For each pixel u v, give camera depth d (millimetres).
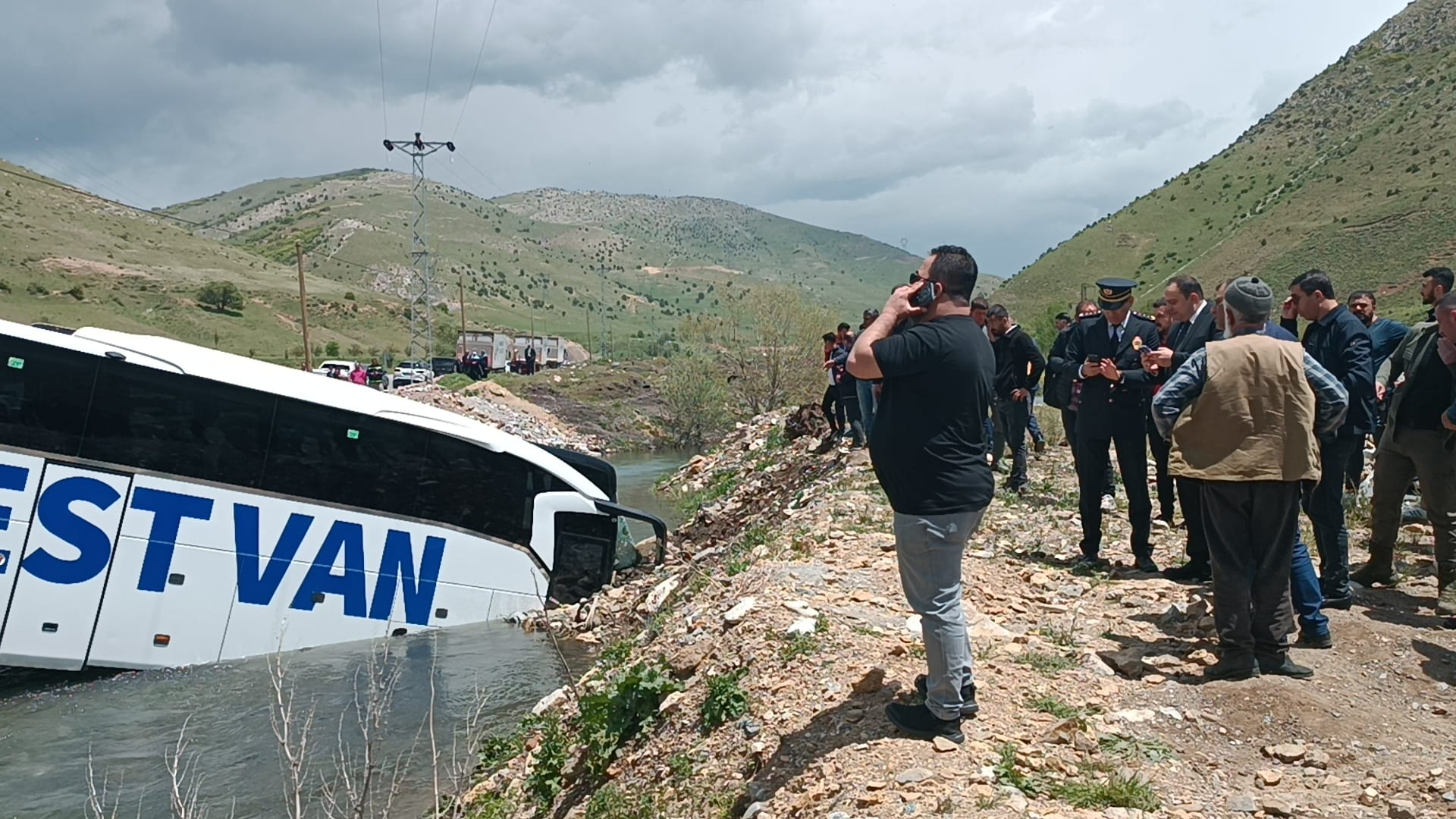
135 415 12609
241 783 9016
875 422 5391
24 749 9930
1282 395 6227
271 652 13109
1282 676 6355
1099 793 5004
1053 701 6141
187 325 117625
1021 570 9414
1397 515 8148
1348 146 122938
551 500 15148
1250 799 4992
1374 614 7598
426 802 8375
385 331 139750
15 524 12039
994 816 4750
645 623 12516
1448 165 96188
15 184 162375
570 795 7227
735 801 5625
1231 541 6344
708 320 49844
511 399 46688
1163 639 7293
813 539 11086
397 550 13969
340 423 13664
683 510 26125
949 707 5480
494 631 14234
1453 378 7375
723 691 6668
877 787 5094
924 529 5258
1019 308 131750
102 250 142500
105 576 12352
